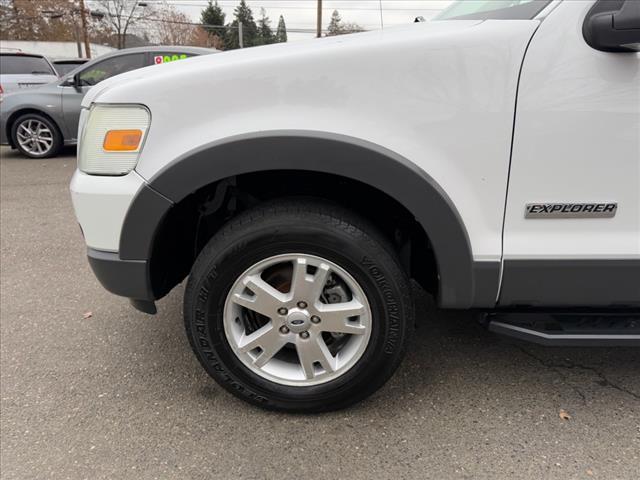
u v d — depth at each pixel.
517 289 1.77
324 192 1.92
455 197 1.68
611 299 1.77
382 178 1.63
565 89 1.57
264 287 1.78
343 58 1.60
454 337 2.52
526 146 1.62
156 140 1.68
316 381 1.89
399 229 1.95
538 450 1.77
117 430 1.90
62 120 7.43
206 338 1.85
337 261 1.72
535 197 1.67
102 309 2.86
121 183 1.71
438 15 2.37
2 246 3.90
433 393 2.09
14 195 5.45
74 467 1.72
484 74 1.58
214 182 1.82
